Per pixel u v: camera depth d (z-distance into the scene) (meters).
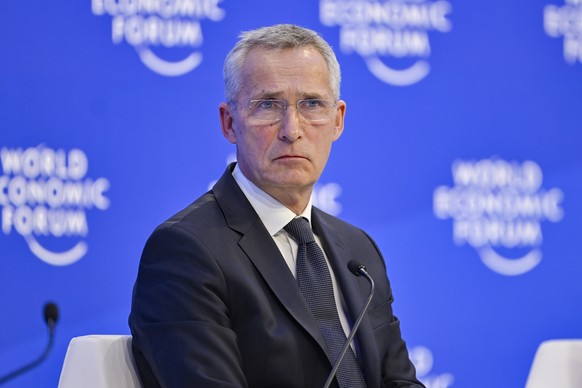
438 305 13.70
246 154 8.35
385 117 13.59
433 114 13.82
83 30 12.26
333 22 13.39
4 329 11.76
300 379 7.75
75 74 12.20
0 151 11.80
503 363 13.95
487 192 14.01
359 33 13.51
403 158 13.65
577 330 14.25
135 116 12.45
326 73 8.45
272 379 7.68
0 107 11.84
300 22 13.24
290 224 8.45
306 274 8.30
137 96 12.47
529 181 14.20
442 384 13.69
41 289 11.93
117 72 12.38
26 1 12.04
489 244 13.98
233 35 12.93
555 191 14.30
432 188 13.76
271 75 8.27
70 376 7.62
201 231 7.98
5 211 11.79
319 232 8.86
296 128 8.18
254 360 7.69
